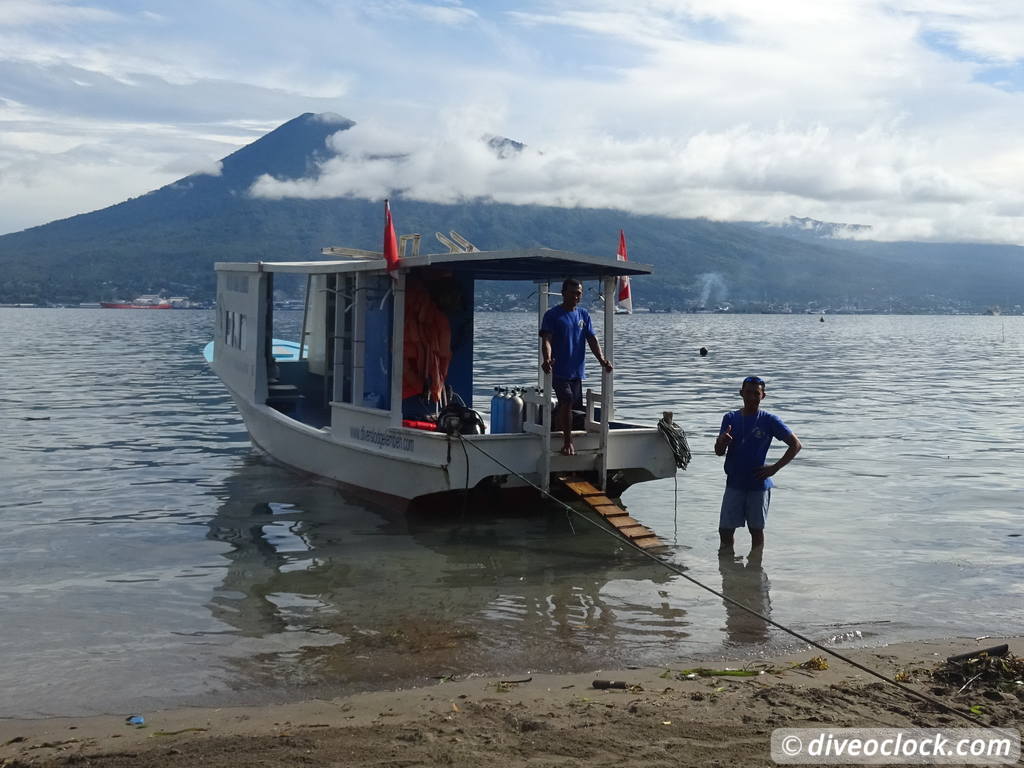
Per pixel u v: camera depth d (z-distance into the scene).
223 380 16.41
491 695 5.82
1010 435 18.33
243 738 5.05
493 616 7.57
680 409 22.47
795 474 14.06
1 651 6.75
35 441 16.86
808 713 5.39
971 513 11.50
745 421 9.62
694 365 40.44
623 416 20.94
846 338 84.56
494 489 11.14
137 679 6.20
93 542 10.01
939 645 6.84
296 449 13.65
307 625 7.34
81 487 12.88
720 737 5.03
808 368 39.50
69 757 4.81
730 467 9.70
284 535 10.35
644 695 5.75
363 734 5.08
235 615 7.59
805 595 8.18
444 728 5.17
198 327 90.06
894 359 48.28
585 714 5.37
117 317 141.25
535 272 11.96
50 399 23.80
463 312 12.67
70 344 53.50
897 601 8.01
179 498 12.23
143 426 18.89
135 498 12.21
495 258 10.33
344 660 6.55
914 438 17.88
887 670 6.28
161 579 8.66
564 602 7.97
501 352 45.38
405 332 11.75
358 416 11.91
